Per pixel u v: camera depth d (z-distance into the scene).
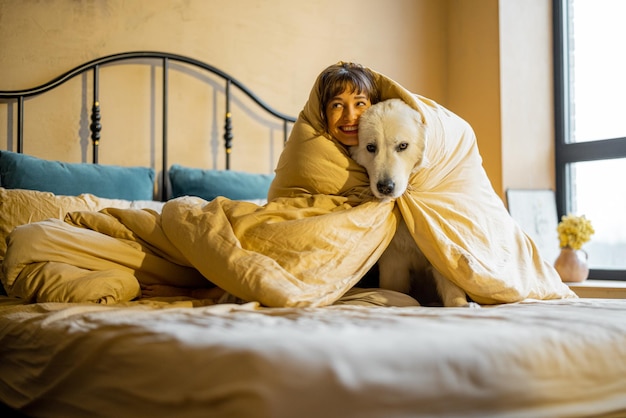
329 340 0.75
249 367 0.68
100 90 2.52
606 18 3.11
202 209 1.61
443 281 1.57
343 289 1.42
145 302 1.46
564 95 3.24
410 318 1.04
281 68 2.93
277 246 1.43
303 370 0.67
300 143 1.66
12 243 1.52
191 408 0.73
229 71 2.80
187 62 2.63
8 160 2.17
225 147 2.76
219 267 1.36
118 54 2.50
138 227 1.65
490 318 1.04
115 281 1.46
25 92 2.33
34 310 1.33
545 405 0.81
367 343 0.75
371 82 1.64
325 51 3.06
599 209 3.12
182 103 2.69
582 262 2.74
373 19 3.21
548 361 0.84
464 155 1.74
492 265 1.55
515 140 3.14
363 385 0.68
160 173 2.63
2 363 1.29
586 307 1.32
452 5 3.42
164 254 1.64
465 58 3.33
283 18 2.94
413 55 3.34
